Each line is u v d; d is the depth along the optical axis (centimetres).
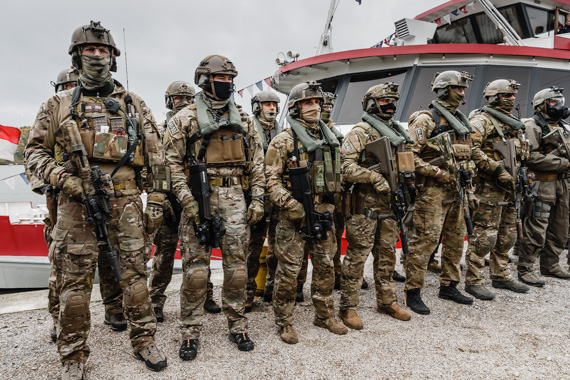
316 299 304
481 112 426
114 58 241
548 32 792
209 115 263
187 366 245
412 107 562
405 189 325
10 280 515
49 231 303
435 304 366
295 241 285
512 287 408
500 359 259
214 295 395
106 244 223
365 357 260
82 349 226
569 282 442
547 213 430
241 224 272
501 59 580
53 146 235
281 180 290
